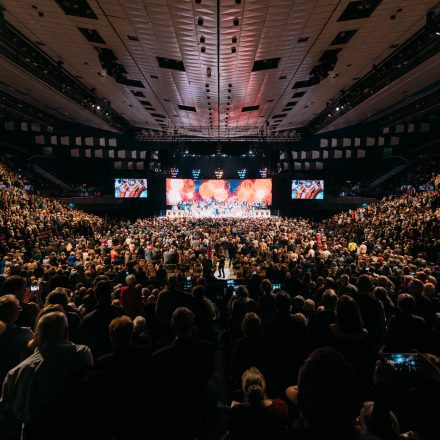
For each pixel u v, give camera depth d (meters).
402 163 43.16
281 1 12.02
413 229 20.47
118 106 30.61
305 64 19.05
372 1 12.55
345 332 3.53
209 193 44.56
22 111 31.81
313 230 30.41
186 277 10.14
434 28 14.20
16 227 20.33
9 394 2.64
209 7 12.35
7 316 3.53
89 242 21.39
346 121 35.59
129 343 3.10
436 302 5.85
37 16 14.47
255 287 9.38
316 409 1.31
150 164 43.88
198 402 3.12
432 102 27.38
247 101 26.81
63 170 44.94
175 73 20.52
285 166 43.62
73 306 5.90
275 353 3.89
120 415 2.95
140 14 13.34
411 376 2.36
